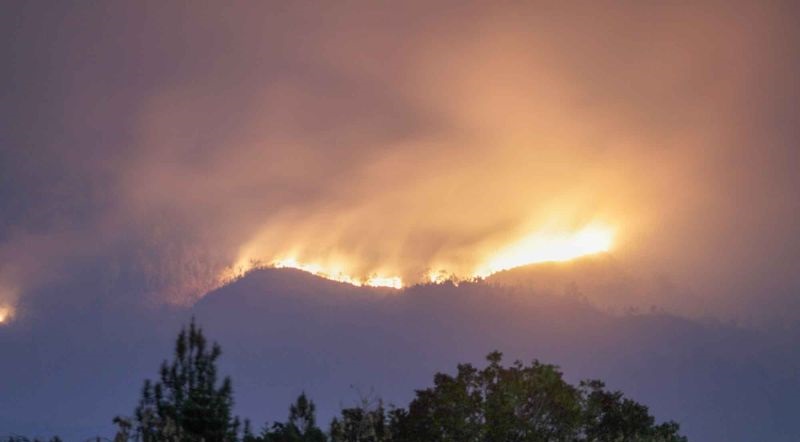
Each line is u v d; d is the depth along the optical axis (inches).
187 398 719.7
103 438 727.1
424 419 950.4
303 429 786.8
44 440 843.4
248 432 756.6
